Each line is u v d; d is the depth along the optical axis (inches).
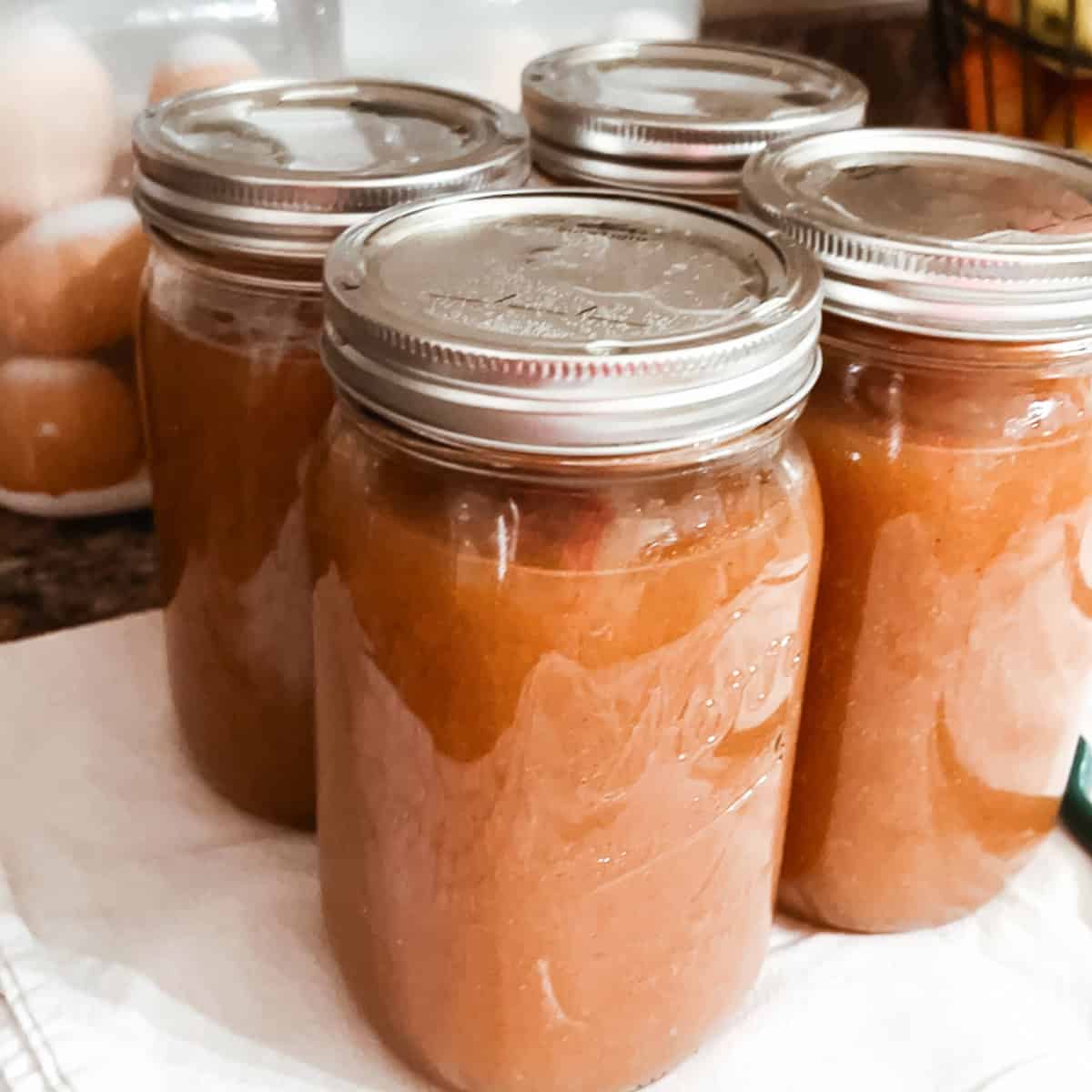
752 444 14.6
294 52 27.3
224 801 22.9
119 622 26.9
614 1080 17.8
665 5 29.7
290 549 20.1
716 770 16.3
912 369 16.9
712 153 21.3
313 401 18.9
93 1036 17.9
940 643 18.1
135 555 29.3
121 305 26.4
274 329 18.8
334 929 18.9
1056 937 20.5
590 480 14.1
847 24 32.8
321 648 17.0
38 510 28.9
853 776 19.3
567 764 15.3
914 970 20.0
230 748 22.0
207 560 20.8
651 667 15.0
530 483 14.4
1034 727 19.5
